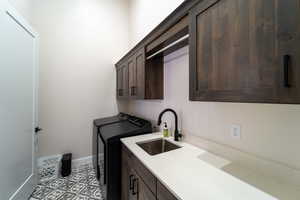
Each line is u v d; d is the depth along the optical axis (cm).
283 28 57
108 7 318
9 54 151
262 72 64
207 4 90
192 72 103
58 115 279
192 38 102
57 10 274
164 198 87
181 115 169
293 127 81
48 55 269
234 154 111
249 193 76
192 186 82
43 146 268
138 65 199
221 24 83
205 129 139
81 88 296
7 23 147
